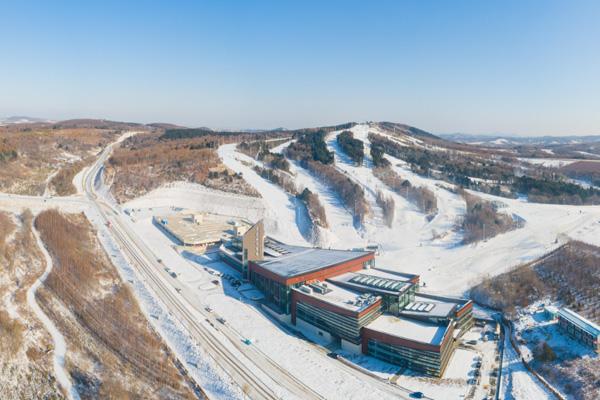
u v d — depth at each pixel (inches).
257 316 3304.6
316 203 6043.3
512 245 4734.3
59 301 3088.1
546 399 2297.0
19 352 2482.8
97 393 2251.5
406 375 2546.8
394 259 4692.4
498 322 3289.9
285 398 2274.9
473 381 2480.3
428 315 2896.2
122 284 3631.9
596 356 2559.1
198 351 2711.6
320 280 3467.0
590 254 4062.5
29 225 4357.8
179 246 4847.4
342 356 2773.1
